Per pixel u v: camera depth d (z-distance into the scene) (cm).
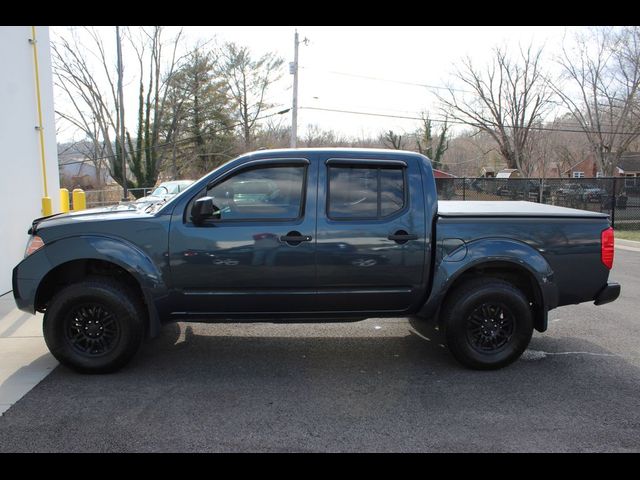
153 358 457
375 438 316
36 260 403
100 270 433
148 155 4016
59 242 403
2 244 679
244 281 410
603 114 3269
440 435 319
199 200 390
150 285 403
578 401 369
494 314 427
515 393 383
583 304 662
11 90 700
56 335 404
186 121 4188
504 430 326
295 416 345
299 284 414
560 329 550
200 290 412
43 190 782
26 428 325
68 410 351
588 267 434
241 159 416
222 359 455
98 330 412
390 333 536
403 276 420
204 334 530
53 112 813
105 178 5147
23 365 435
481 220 424
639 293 731
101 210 458
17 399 369
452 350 426
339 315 432
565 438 315
